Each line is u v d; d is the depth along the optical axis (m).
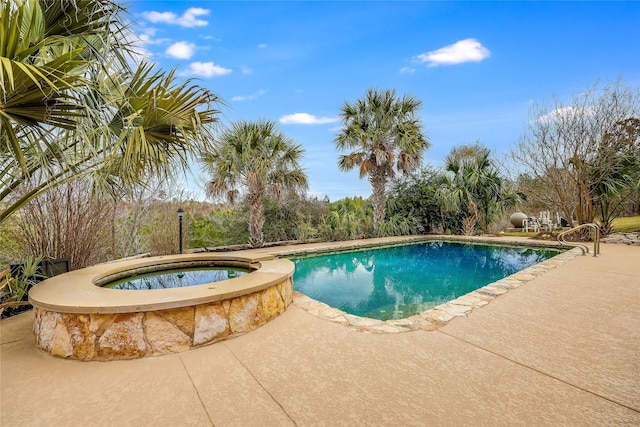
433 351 2.41
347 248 9.69
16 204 3.27
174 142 3.72
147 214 7.59
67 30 3.04
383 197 11.99
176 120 3.42
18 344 2.70
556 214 13.10
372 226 12.02
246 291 2.86
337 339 2.69
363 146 11.44
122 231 6.93
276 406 1.76
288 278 3.67
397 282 6.31
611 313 3.21
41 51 2.63
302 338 2.72
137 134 3.17
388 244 10.38
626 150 9.16
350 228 11.33
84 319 2.41
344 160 12.04
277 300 3.33
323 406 1.75
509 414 1.64
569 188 10.05
